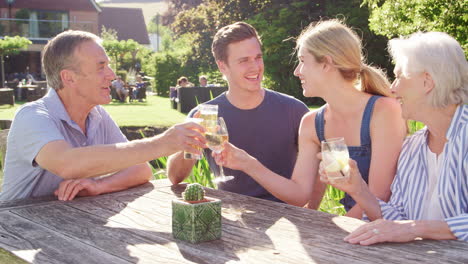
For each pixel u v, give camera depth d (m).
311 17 18.19
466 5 8.91
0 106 16.52
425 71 1.89
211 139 2.13
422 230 1.56
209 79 22.78
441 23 9.19
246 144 2.92
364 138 2.36
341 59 2.32
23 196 2.41
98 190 2.30
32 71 27.83
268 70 18.23
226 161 2.33
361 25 17.05
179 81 16.42
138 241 1.61
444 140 1.99
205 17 24.16
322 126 2.46
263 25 18.91
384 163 2.30
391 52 2.06
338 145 1.90
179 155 2.61
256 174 2.35
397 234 1.55
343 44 2.32
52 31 27.45
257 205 2.07
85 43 2.41
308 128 2.52
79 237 1.66
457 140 1.88
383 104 2.34
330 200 3.45
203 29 24.69
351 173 1.95
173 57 25.47
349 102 2.38
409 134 2.38
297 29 18.34
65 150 2.17
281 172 2.96
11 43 23.62
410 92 1.94
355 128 2.39
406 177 2.11
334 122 2.44
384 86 2.40
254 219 1.86
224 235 1.67
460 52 1.89
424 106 1.94
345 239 1.58
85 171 2.11
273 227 1.75
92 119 2.60
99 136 2.67
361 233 1.58
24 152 2.28
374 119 2.33
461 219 1.57
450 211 1.91
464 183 1.87
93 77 2.42
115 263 1.42
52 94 2.46
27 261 1.46
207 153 3.02
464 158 1.86
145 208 2.03
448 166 1.90
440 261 1.38
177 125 2.04
